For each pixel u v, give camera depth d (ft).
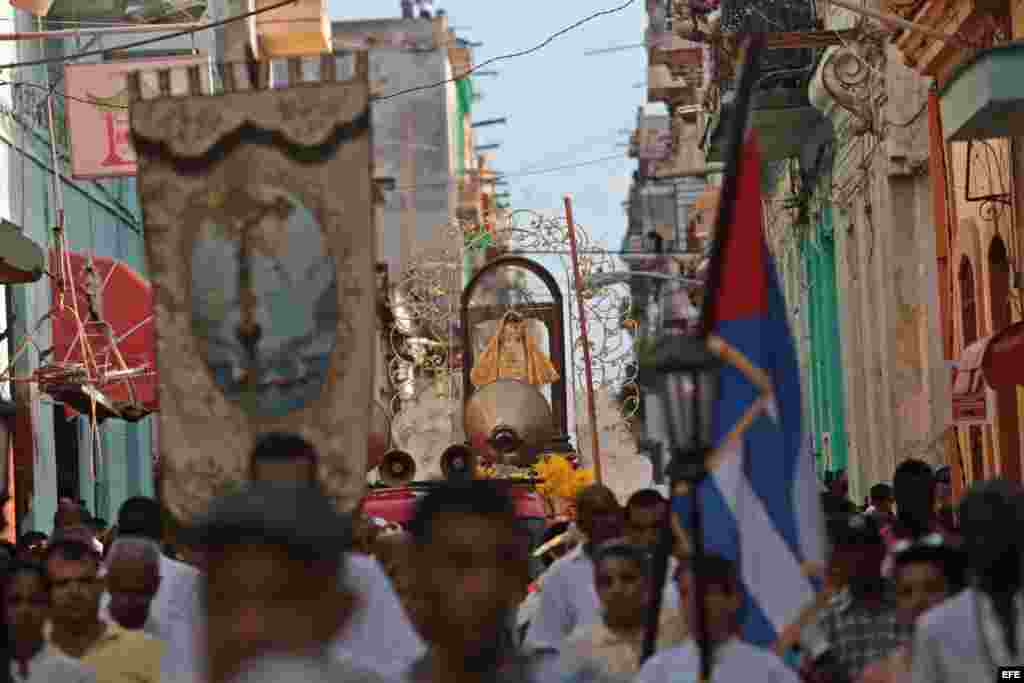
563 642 44.60
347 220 51.67
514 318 133.80
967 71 78.28
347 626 18.94
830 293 173.47
